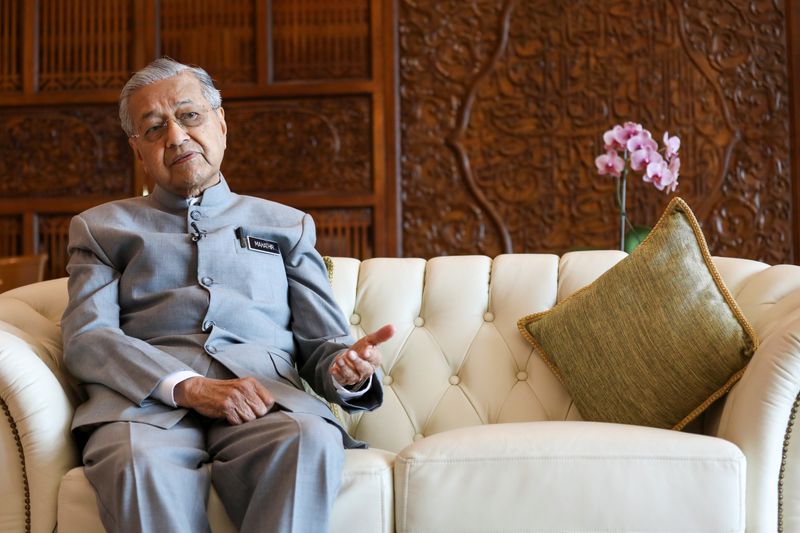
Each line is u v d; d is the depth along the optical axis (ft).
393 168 17.08
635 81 16.92
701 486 6.31
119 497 5.98
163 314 7.34
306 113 17.26
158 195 7.99
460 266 8.79
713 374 7.27
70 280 7.50
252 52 17.33
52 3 17.61
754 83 16.80
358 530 6.34
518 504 6.38
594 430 6.69
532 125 17.01
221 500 6.38
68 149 17.47
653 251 7.73
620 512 6.32
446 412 8.21
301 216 8.25
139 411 6.64
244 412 6.66
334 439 6.41
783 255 16.65
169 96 7.89
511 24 17.13
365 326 8.62
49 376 6.61
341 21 17.29
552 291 8.50
